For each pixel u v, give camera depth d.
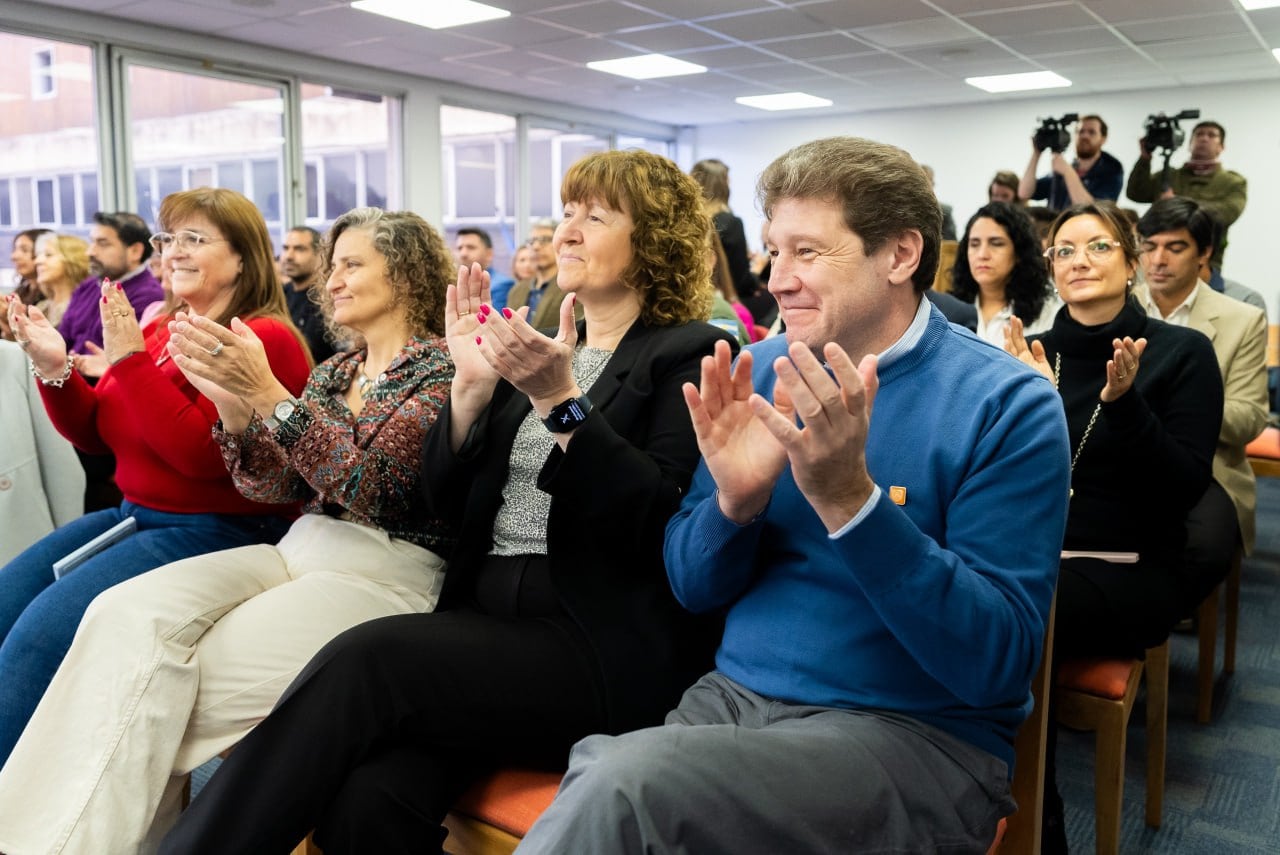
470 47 6.62
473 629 1.14
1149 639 1.55
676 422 1.25
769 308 3.66
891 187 0.96
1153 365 1.74
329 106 7.24
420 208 7.89
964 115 9.00
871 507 0.85
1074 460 1.71
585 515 1.15
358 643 1.06
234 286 1.78
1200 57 6.75
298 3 5.45
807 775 0.86
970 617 0.87
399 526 1.43
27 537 2.12
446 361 1.48
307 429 1.35
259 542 1.69
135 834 1.19
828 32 6.13
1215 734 2.15
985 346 1.04
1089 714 1.49
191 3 5.43
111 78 5.84
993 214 2.48
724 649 1.10
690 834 0.81
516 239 9.01
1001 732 1.01
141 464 1.70
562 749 1.14
